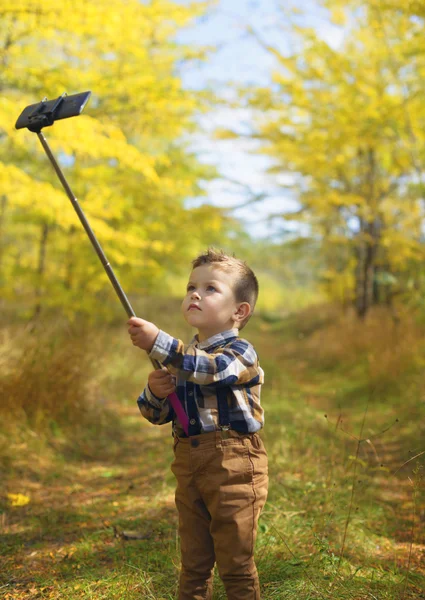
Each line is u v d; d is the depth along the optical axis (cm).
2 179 510
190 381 203
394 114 870
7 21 590
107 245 857
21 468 440
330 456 461
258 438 216
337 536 318
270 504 348
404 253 973
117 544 318
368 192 1123
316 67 981
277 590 253
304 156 1070
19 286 952
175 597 254
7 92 630
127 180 865
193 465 207
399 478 445
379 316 1118
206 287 219
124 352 883
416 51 762
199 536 214
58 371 546
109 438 558
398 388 723
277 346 1491
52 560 304
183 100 767
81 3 571
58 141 514
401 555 310
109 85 702
